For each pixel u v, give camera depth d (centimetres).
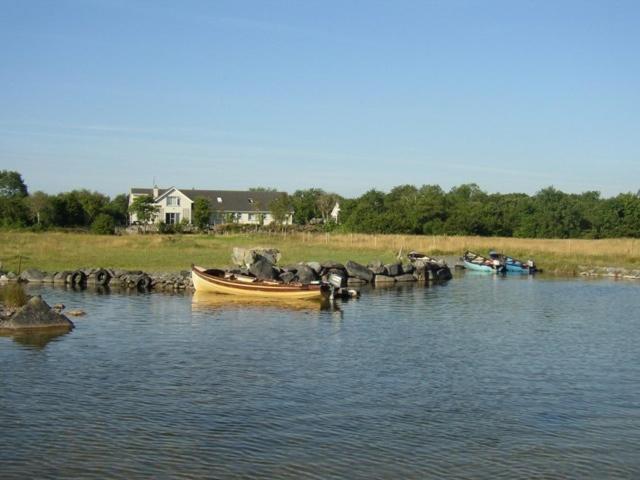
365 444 1675
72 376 2227
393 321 3475
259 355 2588
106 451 1603
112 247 6850
